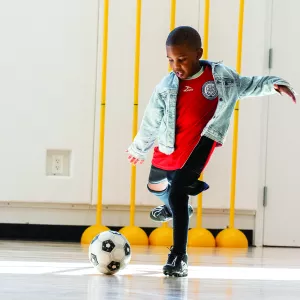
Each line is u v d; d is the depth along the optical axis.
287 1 9.07
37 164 8.67
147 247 8.14
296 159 9.08
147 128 5.65
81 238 8.48
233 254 7.59
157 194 5.76
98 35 8.71
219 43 8.95
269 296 4.35
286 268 6.20
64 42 8.68
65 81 8.69
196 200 8.93
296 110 9.08
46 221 8.78
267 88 5.47
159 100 5.48
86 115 8.71
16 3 8.62
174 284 4.80
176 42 5.19
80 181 8.71
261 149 9.03
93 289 4.40
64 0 8.67
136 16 8.59
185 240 5.29
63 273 5.25
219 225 9.04
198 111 5.37
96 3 8.72
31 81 8.64
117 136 8.75
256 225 9.05
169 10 8.84
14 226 8.73
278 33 9.07
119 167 8.75
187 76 5.37
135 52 8.64
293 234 9.08
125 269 5.68
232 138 8.95
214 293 4.41
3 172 8.63
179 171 5.33
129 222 8.92
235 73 5.52
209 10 8.92
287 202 9.08
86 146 8.72
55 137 8.69
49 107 8.67
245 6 9.00
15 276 4.98
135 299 4.01
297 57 9.08
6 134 8.62
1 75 8.62
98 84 8.72
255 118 8.98
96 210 8.83
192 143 5.38
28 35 8.63
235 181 8.70
